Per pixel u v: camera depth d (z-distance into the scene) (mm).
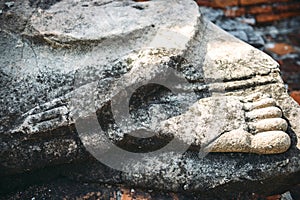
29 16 2574
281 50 3432
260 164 2484
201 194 2525
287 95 2578
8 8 2594
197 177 2480
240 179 2484
